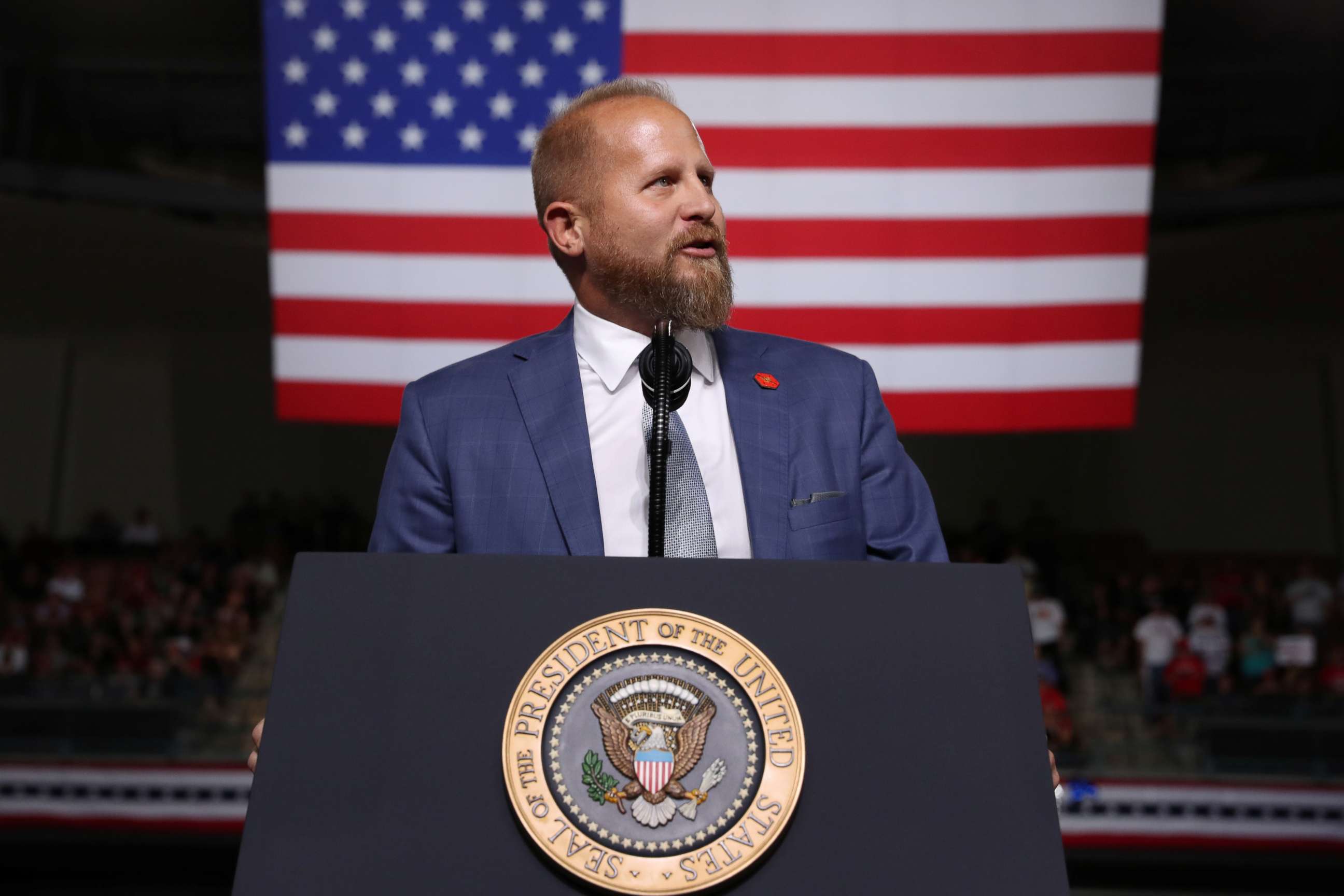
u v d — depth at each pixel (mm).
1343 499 49938
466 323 14719
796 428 4836
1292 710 29562
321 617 3309
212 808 28141
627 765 3051
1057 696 30156
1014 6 14766
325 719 3170
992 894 2957
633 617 3254
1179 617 40188
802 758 3062
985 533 47906
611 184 4887
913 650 3252
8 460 49750
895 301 14656
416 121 14883
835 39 14852
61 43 48969
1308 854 27562
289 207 14820
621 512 4605
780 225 14734
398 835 3020
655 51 14891
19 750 28438
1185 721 29703
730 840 2965
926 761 3105
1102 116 14734
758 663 3186
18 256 49438
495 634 3273
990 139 14734
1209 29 46875
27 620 40625
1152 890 27844
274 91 14914
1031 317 14594
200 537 48094
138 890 27812
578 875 2924
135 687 29734
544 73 14914
